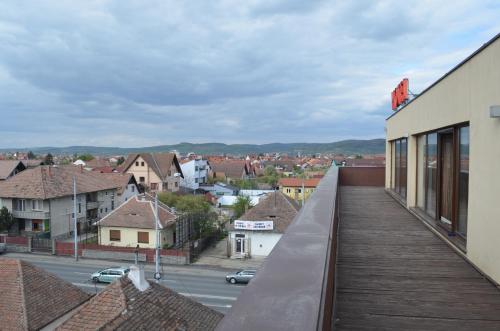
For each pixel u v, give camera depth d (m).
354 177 14.38
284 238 2.34
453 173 5.73
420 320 3.40
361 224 7.38
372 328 3.25
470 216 4.81
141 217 27.78
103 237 27.98
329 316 2.21
